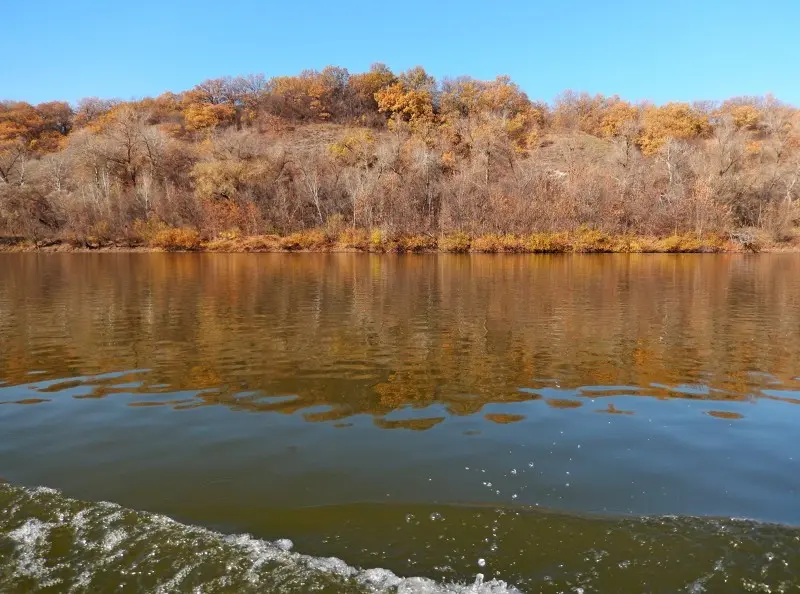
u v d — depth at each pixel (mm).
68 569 3721
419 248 38688
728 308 14211
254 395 7266
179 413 6613
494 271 24438
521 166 49125
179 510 4441
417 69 78812
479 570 3689
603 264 28531
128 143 48781
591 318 12789
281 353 9430
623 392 7430
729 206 42406
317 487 4789
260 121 75000
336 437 5871
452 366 8648
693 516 4332
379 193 41938
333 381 7859
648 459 5363
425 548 3922
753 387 7668
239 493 4695
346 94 81688
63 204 42219
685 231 40531
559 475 5016
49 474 5074
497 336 10805
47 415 6559
